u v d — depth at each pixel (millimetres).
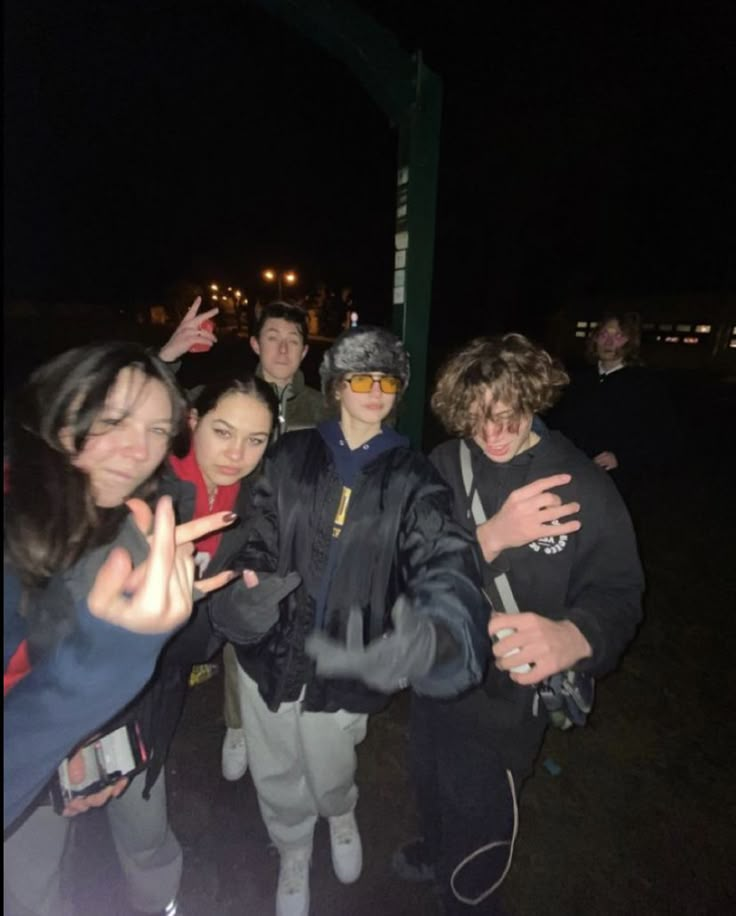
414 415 2318
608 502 1385
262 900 1888
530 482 1434
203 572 1551
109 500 1005
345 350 1368
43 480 909
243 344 26828
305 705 1504
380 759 2459
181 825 2133
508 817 1529
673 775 2420
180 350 2094
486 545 1338
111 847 1975
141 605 802
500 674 1437
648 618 3701
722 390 16828
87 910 1771
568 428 3291
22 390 938
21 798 818
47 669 812
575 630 1278
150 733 1332
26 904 1139
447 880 1592
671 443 3064
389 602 1425
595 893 1915
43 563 897
